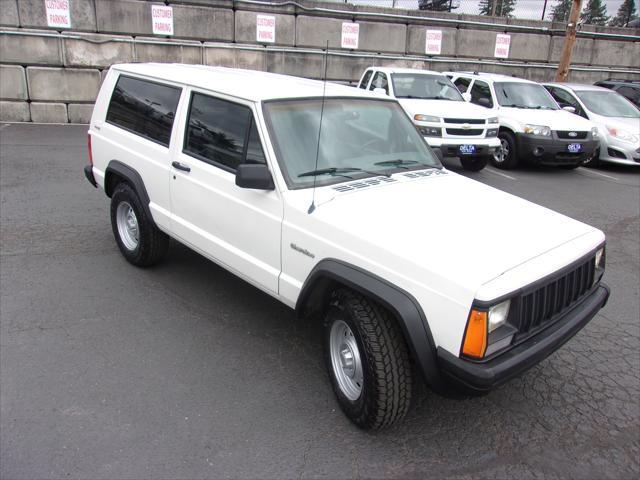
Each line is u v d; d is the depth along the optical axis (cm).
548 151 1012
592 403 347
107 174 513
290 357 380
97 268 508
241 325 420
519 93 1128
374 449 297
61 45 1271
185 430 304
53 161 924
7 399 321
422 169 401
